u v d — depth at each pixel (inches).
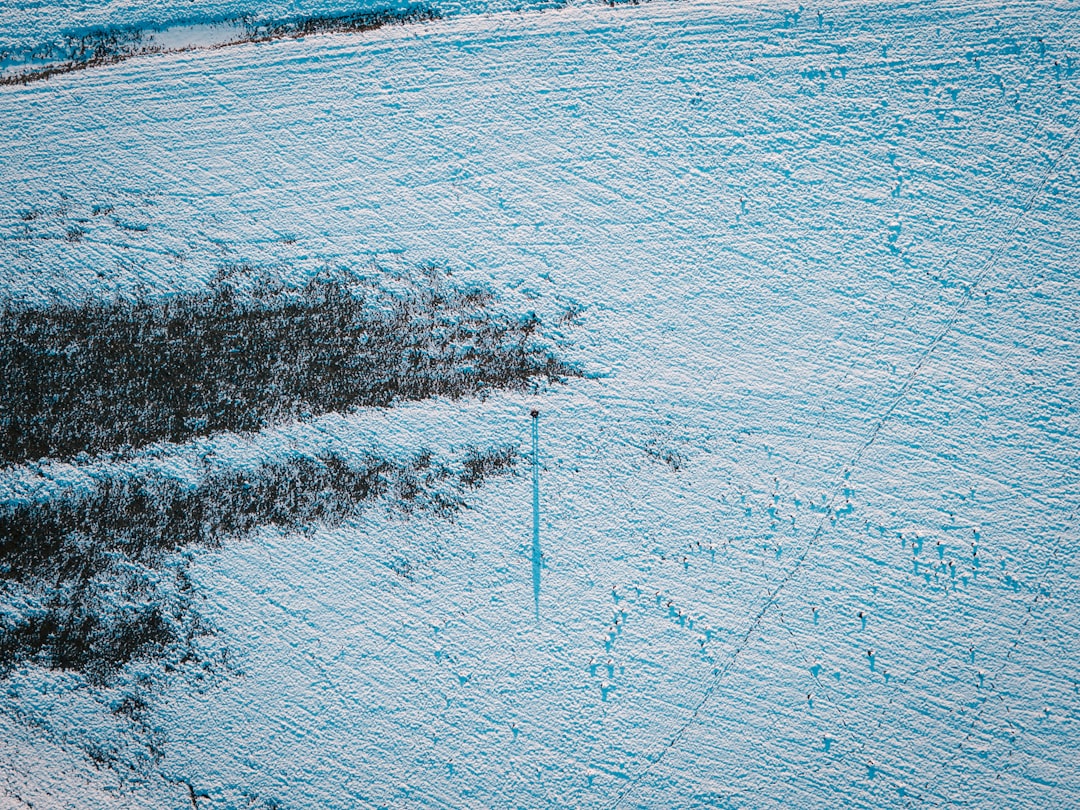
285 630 498.6
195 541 511.2
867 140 572.4
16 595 503.2
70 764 480.4
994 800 465.7
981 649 486.6
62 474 519.8
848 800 469.7
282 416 530.6
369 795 476.1
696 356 540.1
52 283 551.2
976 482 512.4
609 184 572.7
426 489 519.5
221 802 475.5
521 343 543.2
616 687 489.1
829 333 541.3
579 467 521.3
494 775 478.6
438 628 499.5
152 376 535.8
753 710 483.8
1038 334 534.6
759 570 504.4
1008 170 561.6
